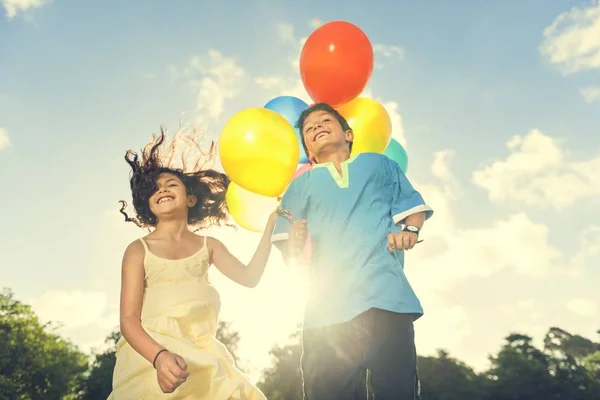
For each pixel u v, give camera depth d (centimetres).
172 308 342
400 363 328
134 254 352
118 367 330
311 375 338
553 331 6806
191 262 359
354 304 334
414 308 336
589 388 5903
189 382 316
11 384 4912
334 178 370
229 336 5091
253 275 381
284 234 369
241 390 323
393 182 374
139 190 372
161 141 389
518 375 5859
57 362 5275
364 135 427
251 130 374
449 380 5800
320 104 402
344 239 353
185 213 379
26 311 5328
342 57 406
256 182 382
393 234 346
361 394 335
